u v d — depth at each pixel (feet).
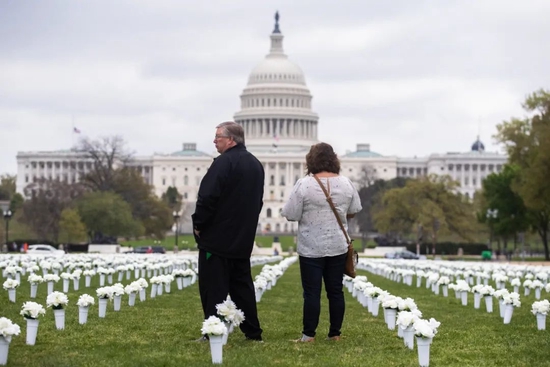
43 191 520.01
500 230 437.58
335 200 70.79
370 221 635.25
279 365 60.44
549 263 341.21
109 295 86.84
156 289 118.21
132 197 547.08
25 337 71.77
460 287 113.80
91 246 437.58
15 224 540.93
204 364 60.08
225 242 69.36
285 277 194.70
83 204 481.05
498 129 381.40
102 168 555.69
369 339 74.54
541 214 400.88
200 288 70.69
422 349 61.67
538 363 63.10
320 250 70.79
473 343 73.72
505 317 91.25
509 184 422.82
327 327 84.53
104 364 59.72
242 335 74.90
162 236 565.12
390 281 177.58
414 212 479.00
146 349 66.54
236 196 69.41
